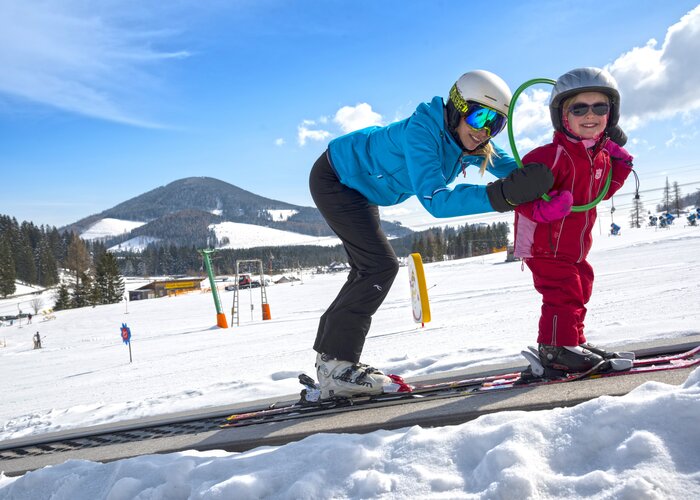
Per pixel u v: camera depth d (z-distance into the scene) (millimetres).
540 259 2186
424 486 1294
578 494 1097
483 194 1929
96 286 70938
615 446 1221
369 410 2264
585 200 2137
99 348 19844
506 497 1135
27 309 77688
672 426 1188
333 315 2594
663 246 27984
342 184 2678
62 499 1735
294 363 7070
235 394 4504
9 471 2441
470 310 11781
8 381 12547
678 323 3924
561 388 1949
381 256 2588
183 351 13359
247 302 39969
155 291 81625
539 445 1297
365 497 1325
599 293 10172
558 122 2055
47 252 108062
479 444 1381
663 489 1035
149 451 2275
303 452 1636
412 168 2244
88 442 2891
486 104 2197
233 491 1434
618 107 2039
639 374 1951
